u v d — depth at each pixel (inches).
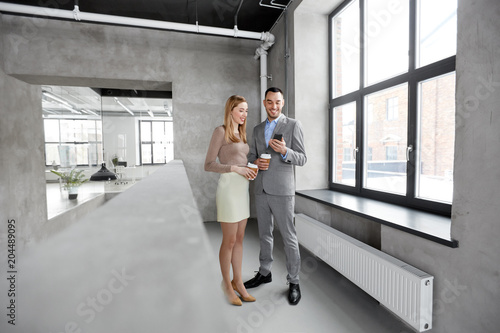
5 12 124.6
